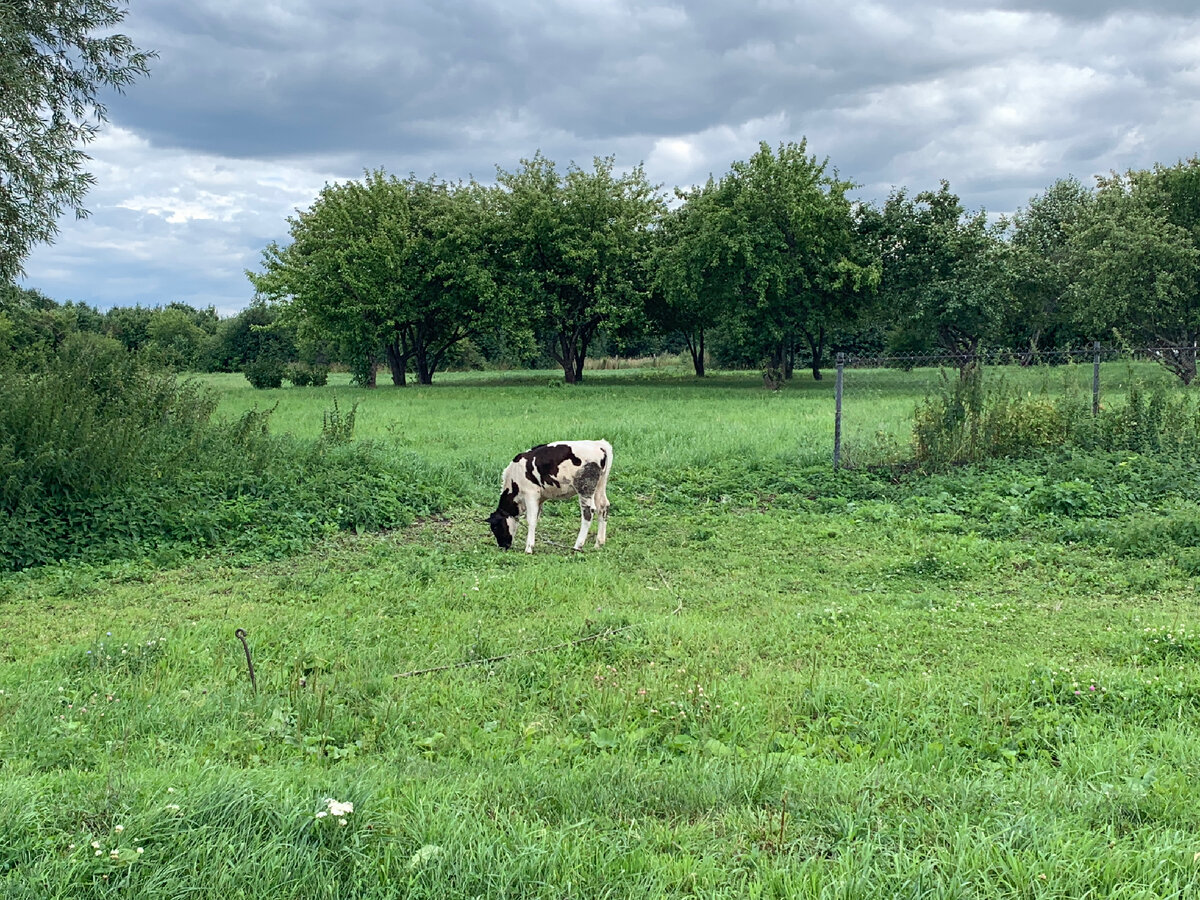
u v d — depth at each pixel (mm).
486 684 6523
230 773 4355
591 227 43844
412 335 49656
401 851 3734
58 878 3457
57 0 13484
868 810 4109
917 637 7527
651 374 56500
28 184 13047
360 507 12477
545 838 3801
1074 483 12391
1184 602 8414
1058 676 6230
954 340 35500
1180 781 4469
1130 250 28703
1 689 6246
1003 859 3639
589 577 9766
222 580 9938
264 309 77250
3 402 11508
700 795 4328
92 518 11102
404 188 47000
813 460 15211
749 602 8781
